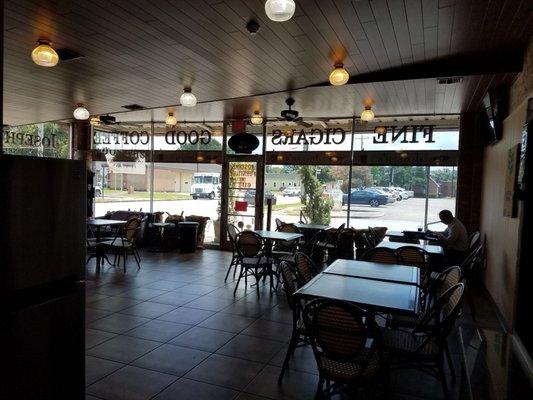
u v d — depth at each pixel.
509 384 1.87
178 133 9.78
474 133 7.02
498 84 4.96
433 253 5.27
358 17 3.40
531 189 2.80
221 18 3.43
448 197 7.69
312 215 8.68
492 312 5.11
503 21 3.50
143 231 9.38
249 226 9.18
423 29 3.66
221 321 4.41
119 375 3.12
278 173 8.95
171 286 5.88
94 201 10.23
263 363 3.40
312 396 2.88
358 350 2.32
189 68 4.80
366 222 8.27
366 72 4.91
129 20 3.48
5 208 2.02
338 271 3.72
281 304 5.08
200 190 9.85
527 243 2.64
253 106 7.00
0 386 2.01
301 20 3.46
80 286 2.46
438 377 2.81
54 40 3.96
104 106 7.07
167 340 3.84
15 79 5.37
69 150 10.26
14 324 2.07
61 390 2.35
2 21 2.32
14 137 9.97
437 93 5.58
